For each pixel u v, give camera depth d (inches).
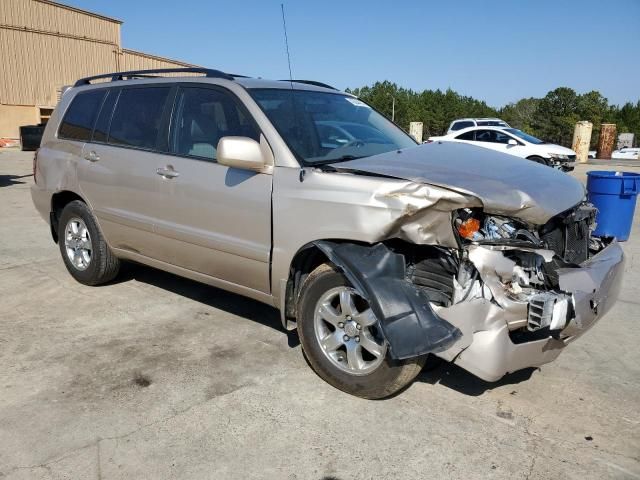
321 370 134.1
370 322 123.0
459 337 111.8
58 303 188.7
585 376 142.3
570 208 128.8
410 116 2856.8
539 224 120.9
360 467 105.7
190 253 161.6
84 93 202.7
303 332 135.7
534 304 111.3
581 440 114.7
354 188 122.6
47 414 121.6
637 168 836.0
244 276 149.7
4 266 230.7
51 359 147.3
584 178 652.7
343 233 123.3
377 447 111.7
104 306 186.1
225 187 147.5
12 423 118.0
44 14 1181.7
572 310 114.1
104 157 183.8
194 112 161.8
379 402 128.1
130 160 174.4
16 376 137.9
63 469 104.0
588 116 2561.5
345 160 143.6
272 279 141.3
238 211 144.9
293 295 141.7
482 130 711.1
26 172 592.4
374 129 169.8
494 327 111.1
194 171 155.6
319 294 131.4
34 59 1177.4
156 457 108.0
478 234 115.6
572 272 118.3
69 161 197.8
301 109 156.3
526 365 117.6
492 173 130.6
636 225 335.6
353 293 125.8
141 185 170.7
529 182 130.0
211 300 192.5
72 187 196.9
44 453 108.5
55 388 132.6
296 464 106.5
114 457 107.7
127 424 118.6
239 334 164.7
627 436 116.3
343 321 128.4
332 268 128.5
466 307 111.7
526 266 116.5
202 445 111.8
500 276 113.3
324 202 126.2
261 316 178.7
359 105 181.8
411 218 115.0
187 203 157.6
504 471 105.0
